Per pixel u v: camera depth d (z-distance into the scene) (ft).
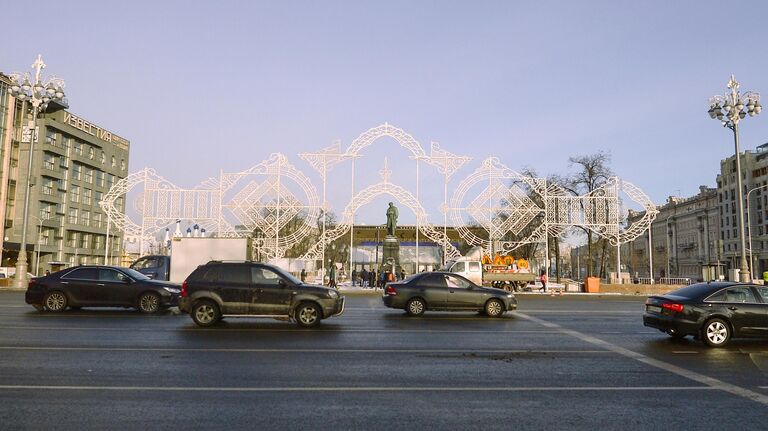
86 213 268.21
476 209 113.39
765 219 311.47
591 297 111.34
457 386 27.04
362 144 112.47
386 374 29.58
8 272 162.81
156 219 111.14
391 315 62.39
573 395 25.55
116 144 298.15
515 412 22.54
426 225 112.88
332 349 37.42
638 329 51.70
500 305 62.34
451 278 63.10
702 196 381.40
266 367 30.81
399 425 20.53
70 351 34.94
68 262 252.62
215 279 49.11
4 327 46.06
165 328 46.96
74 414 21.24
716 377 30.04
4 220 214.48
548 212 118.21
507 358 35.19
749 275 96.63
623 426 20.85
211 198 112.06
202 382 26.89
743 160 330.34
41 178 233.55
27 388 25.18
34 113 109.19
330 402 23.58
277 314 48.88
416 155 112.88
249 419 20.92
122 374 28.45
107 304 58.90
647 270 451.94
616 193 119.75
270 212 119.85
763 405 24.12
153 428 19.70
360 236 218.18
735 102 93.97
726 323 41.42
